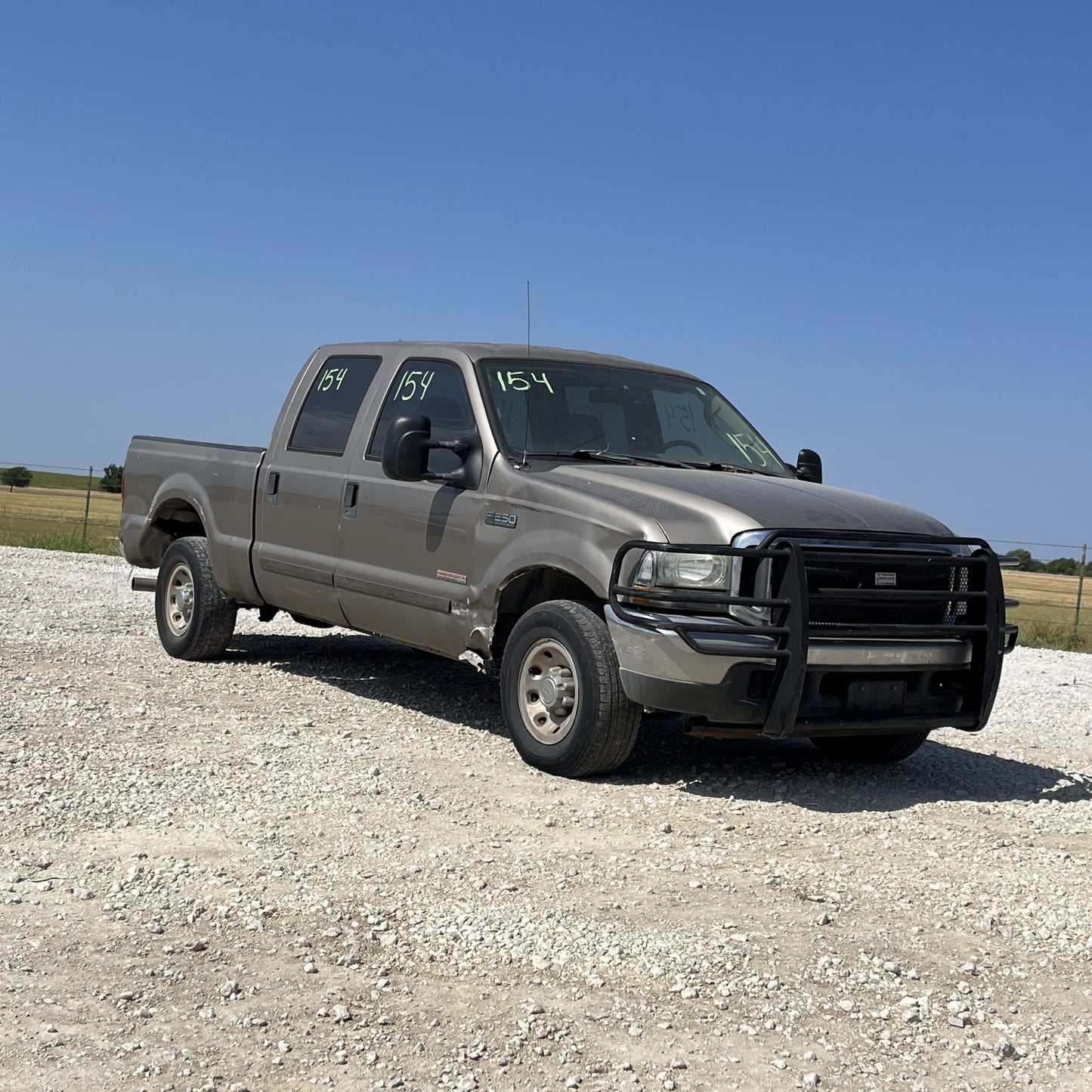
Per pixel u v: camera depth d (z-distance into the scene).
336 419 8.45
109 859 4.92
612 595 6.22
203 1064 3.33
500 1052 3.47
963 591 6.63
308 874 4.84
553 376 7.69
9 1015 3.56
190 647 9.51
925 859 5.44
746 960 4.18
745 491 6.62
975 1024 3.79
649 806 6.05
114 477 29.19
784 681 6.00
